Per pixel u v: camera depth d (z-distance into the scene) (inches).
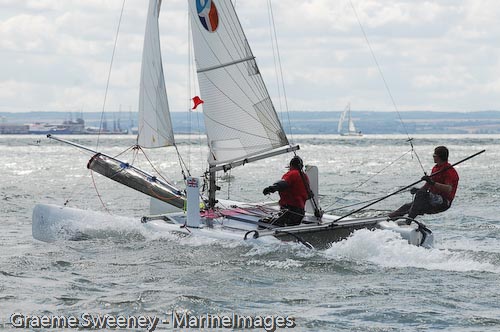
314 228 962.1
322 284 823.1
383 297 768.9
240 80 1101.7
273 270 877.8
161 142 1164.5
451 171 1008.2
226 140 1112.8
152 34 1162.0
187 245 994.1
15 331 669.9
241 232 995.3
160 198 1131.3
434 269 889.5
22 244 1106.1
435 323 686.5
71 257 968.9
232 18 1093.1
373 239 935.0
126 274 872.9
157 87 1161.4
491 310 724.0
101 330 674.8
